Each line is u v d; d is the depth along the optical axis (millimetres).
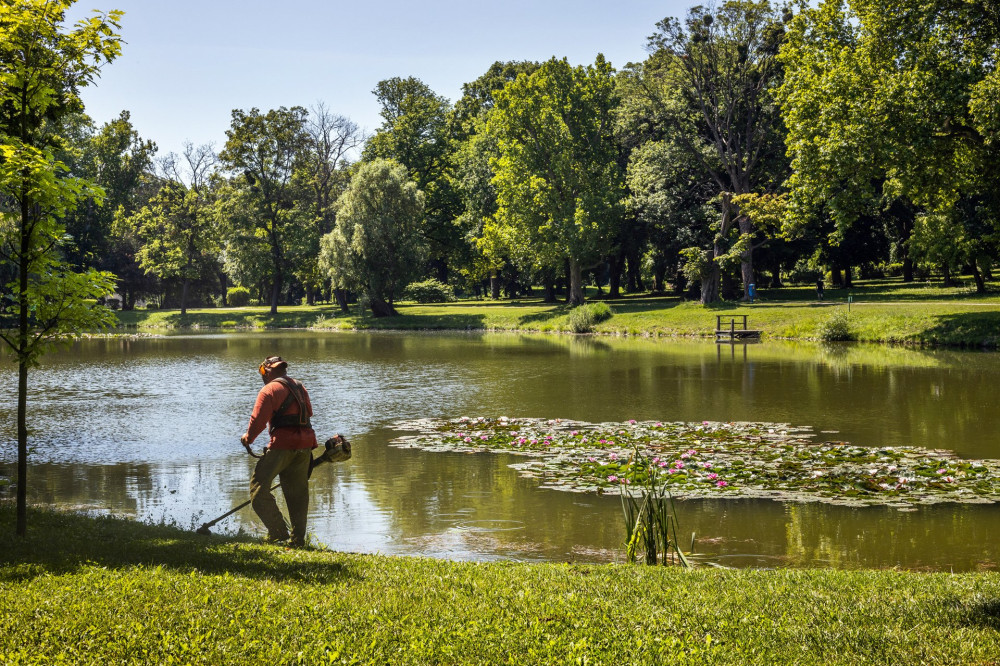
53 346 7500
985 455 13148
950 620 5109
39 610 5020
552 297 76625
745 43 55594
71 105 8383
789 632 4922
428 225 75625
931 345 35656
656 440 14641
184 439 16156
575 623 5051
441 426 16781
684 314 50594
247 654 4527
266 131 74312
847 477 11523
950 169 34344
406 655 4523
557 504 10547
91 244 79375
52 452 14828
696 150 59656
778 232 56062
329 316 73000
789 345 38469
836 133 33312
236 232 74250
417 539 9102
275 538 8422
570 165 60656
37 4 7309
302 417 8570
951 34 32688
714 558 8258
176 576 5891
